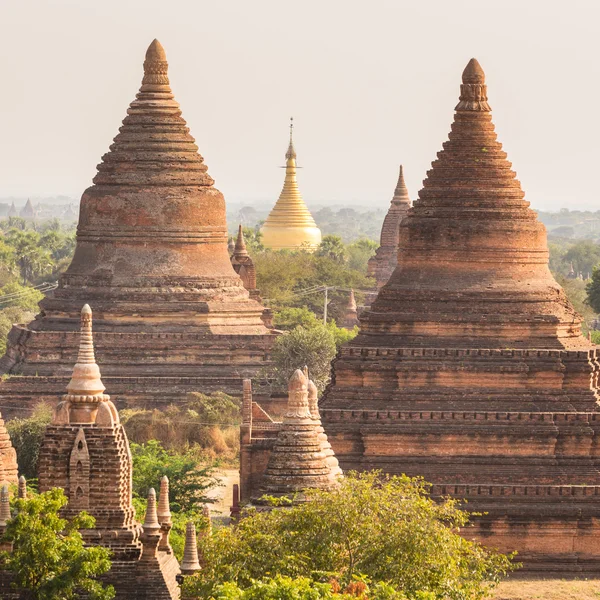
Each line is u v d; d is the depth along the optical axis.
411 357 195.88
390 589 122.50
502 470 191.50
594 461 192.25
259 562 130.88
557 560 186.50
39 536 121.00
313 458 151.75
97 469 124.44
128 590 122.81
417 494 146.38
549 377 196.12
